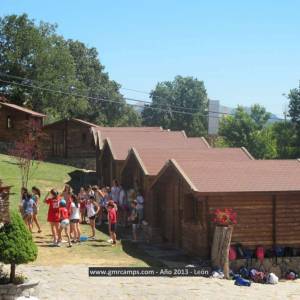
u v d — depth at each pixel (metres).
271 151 76.00
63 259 21.78
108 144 39.44
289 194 23.22
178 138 41.16
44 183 41.53
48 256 22.16
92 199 26.42
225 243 21.42
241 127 78.69
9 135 54.25
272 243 23.28
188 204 24.59
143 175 30.53
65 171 48.78
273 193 22.92
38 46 71.75
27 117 54.31
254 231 23.11
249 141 77.62
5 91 70.38
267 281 21.38
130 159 33.09
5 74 67.25
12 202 32.59
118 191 31.02
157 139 40.62
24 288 15.76
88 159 54.97
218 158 31.72
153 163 30.61
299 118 65.50
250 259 22.59
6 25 71.25
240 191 22.58
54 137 55.78
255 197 23.17
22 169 40.41
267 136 77.50
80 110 78.50
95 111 92.69
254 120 84.81
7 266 19.34
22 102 70.94
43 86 71.75
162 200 28.03
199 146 40.12
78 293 16.89
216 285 19.39
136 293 17.25
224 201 22.94
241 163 25.72
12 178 40.47
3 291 15.48
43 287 17.39
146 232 27.77
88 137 55.34
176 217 26.02
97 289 17.50
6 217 15.84
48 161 54.53
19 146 40.69
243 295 17.92
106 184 42.16
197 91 131.88
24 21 71.56
